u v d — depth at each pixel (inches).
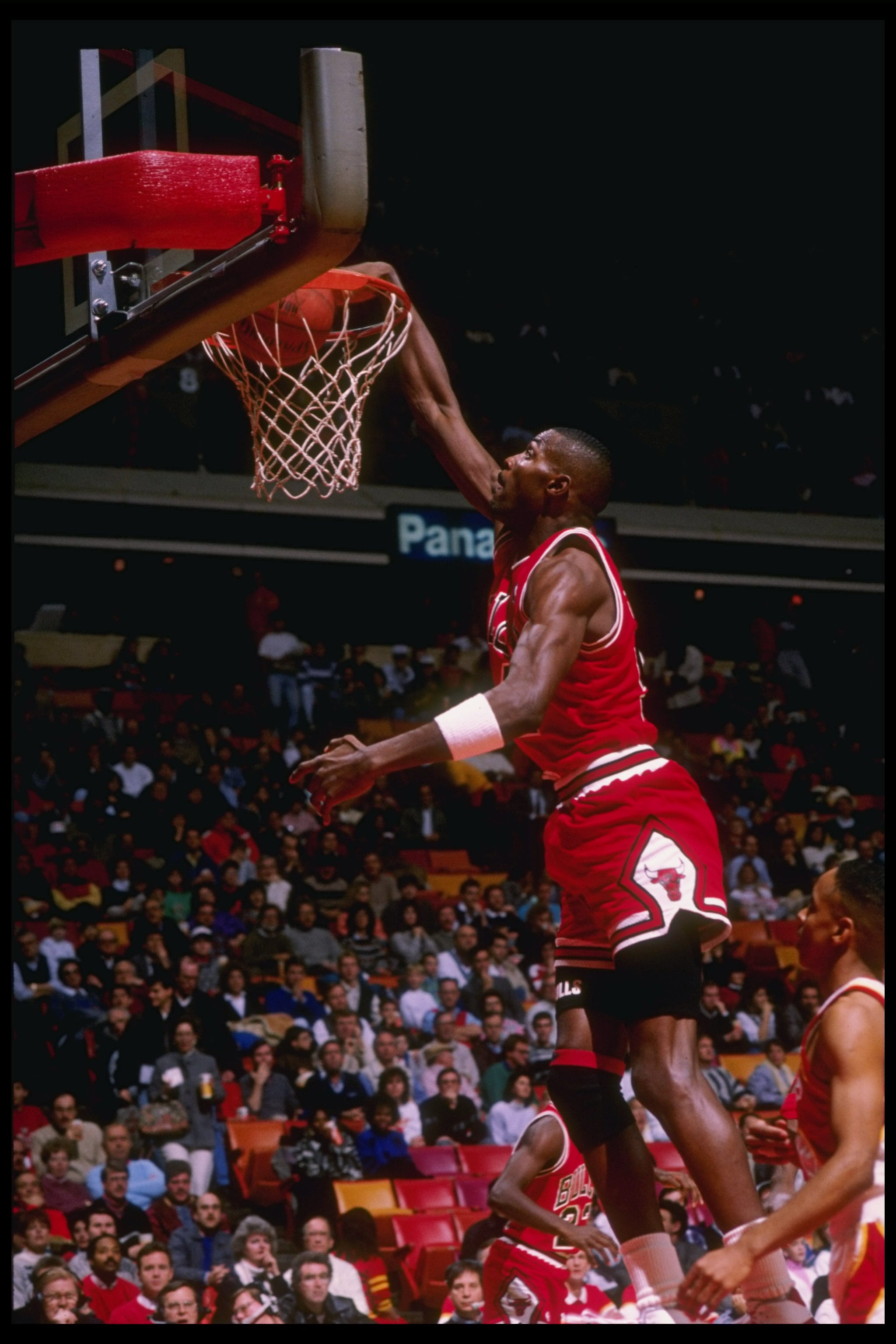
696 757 631.2
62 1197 318.3
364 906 454.9
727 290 717.9
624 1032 119.9
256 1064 365.1
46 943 417.7
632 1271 116.9
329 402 159.3
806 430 714.8
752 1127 113.9
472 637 658.2
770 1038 443.5
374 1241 321.4
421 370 156.1
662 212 711.1
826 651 695.7
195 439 599.2
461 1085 385.1
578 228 695.1
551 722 118.3
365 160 131.8
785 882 556.7
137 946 412.5
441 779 588.7
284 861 486.9
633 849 114.5
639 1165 117.4
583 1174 131.8
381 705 600.4
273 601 603.8
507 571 127.1
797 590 679.7
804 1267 282.4
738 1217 106.5
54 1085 354.9
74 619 590.6
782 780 636.7
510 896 507.5
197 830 492.1
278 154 142.8
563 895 122.4
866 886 106.8
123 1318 284.4
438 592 633.6
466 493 150.3
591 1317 285.1
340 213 130.2
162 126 149.3
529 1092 379.9
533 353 668.1
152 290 152.6
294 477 158.6
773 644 682.8
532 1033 424.5
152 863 473.1
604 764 117.2
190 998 377.1
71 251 145.4
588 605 113.7
